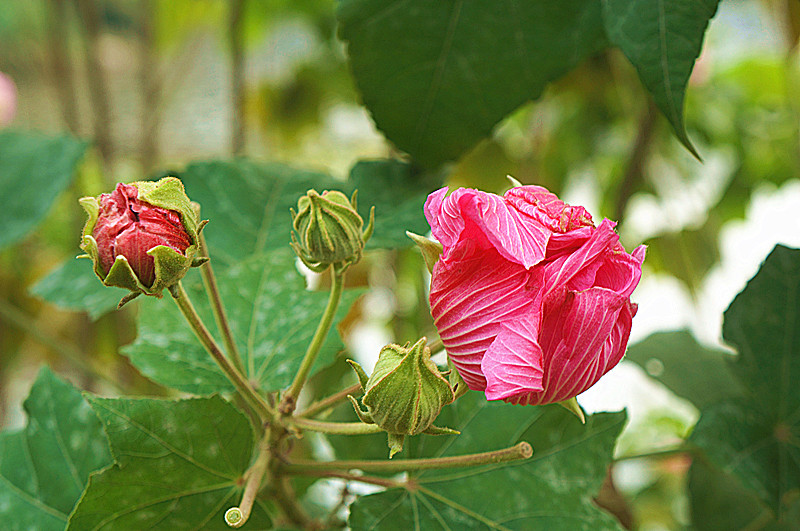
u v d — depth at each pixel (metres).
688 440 0.58
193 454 0.49
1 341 0.95
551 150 0.95
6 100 1.00
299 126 1.01
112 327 0.91
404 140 0.58
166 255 0.45
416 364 0.45
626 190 0.68
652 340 0.67
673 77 0.51
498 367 0.45
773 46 0.97
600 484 0.53
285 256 0.56
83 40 0.86
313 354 0.49
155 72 0.96
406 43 0.56
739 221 0.99
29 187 0.70
